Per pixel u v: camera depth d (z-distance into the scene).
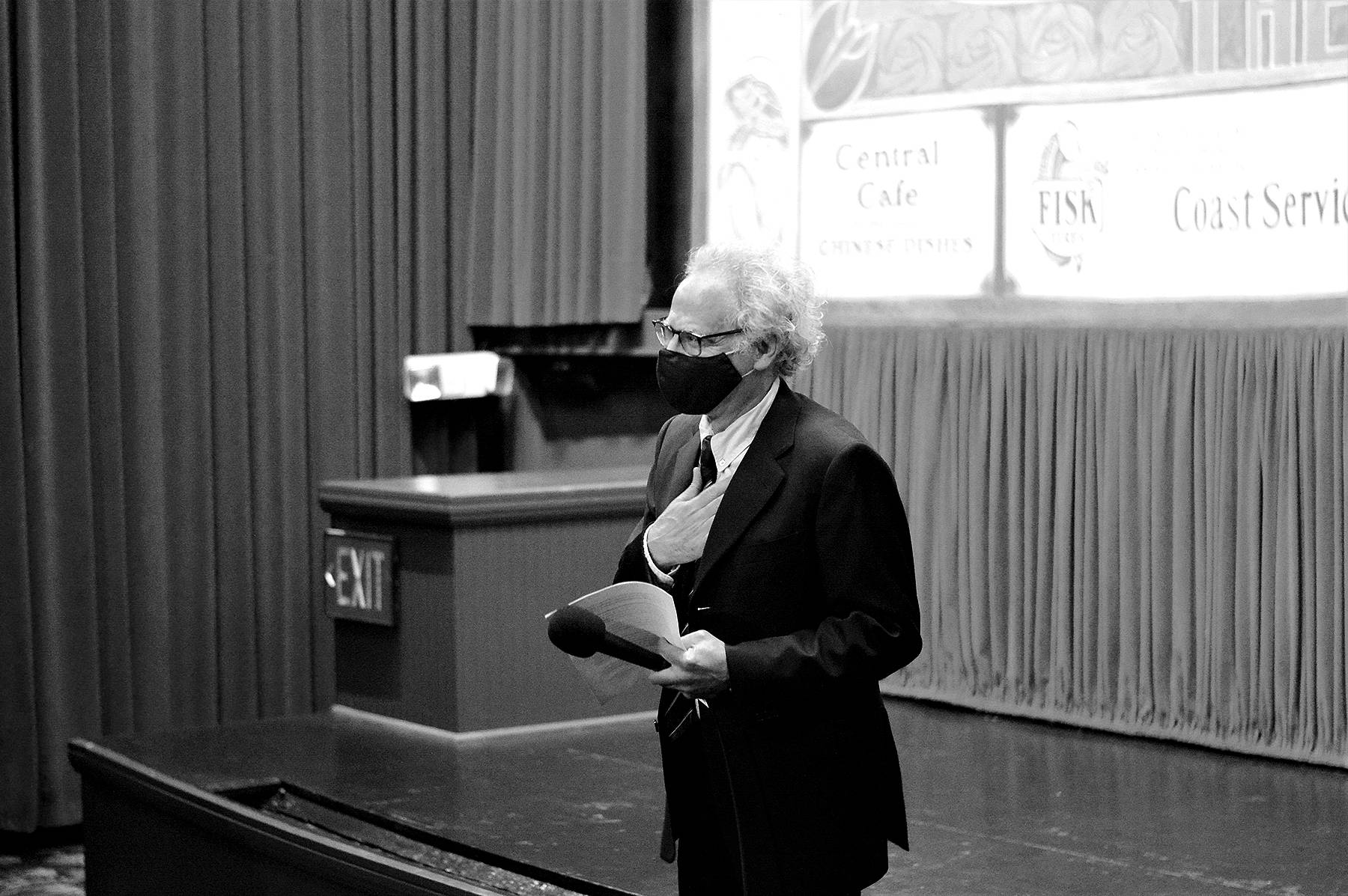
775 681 2.20
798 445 2.33
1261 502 4.21
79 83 5.45
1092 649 4.55
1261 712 4.20
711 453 2.42
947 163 4.88
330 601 4.86
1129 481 4.45
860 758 2.32
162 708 5.66
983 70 4.78
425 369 6.13
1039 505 4.65
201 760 4.26
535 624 4.60
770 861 2.26
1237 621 4.24
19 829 5.32
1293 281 4.14
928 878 3.16
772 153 5.36
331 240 6.11
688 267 2.43
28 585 5.32
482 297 6.29
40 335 5.32
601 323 5.89
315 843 3.35
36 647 5.37
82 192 5.47
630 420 6.05
